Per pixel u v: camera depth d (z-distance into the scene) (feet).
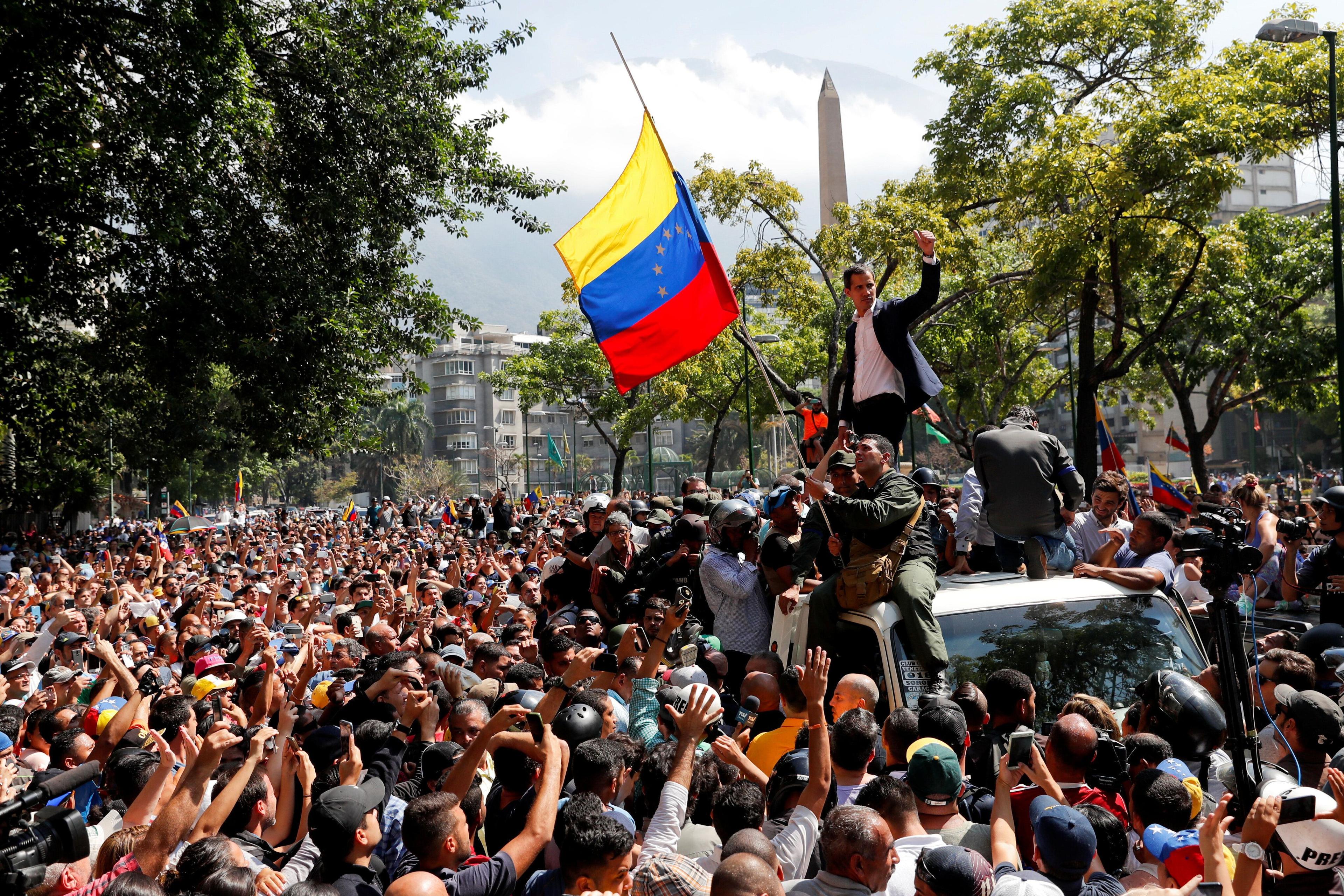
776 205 88.89
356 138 66.23
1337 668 19.16
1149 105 66.33
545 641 23.02
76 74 56.54
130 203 61.36
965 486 24.00
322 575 60.08
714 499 34.37
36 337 68.23
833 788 13.85
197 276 63.93
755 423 150.41
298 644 28.86
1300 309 96.73
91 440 86.84
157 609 39.96
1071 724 13.28
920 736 14.30
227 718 22.29
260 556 78.74
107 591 39.06
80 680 28.27
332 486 378.73
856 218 83.30
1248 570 13.56
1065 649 18.38
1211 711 14.48
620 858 11.34
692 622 24.45
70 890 12.17
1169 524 20.74
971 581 20.83
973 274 80.38
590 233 25.44
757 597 24.12
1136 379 126.00
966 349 112.98
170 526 108.88
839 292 106.93
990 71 81.15
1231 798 10.85
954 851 10.39
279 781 15.60
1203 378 99.35
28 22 49.55
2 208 56.03
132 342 66.80
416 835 12.17
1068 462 20.88
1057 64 82.33
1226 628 13.50
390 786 16.28
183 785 12.40
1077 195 65.26
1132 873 12.11
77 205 59.41
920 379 24.44
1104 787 13.73
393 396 74.69
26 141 53.26
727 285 24.85
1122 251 64.90
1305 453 227.20
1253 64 73.46
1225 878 10.16
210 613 41.83
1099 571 19.44
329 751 16.93
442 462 375.45
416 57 66.28
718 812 12.59
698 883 10.72
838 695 16.55
